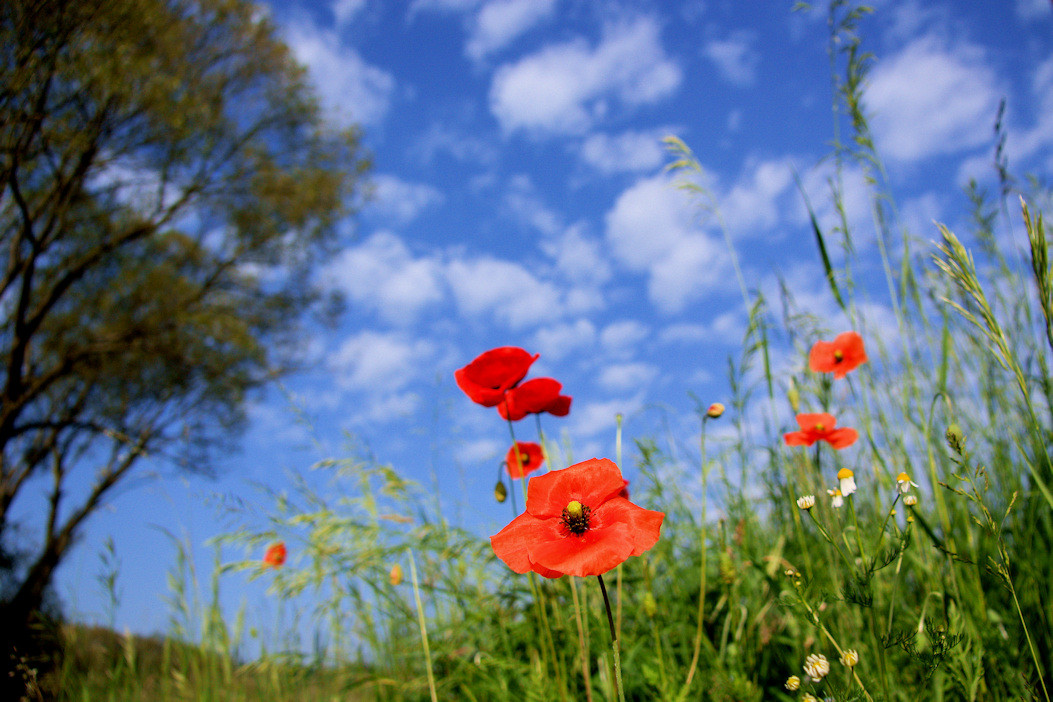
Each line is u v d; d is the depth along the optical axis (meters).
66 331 11.88
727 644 2.27
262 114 13.03
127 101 9.67
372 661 3.02
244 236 13.33
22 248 10.70
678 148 2.75
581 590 2.33
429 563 2.88
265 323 13.59
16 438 10.46
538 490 1.34
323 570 2.87
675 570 2.47
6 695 3.31
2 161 8.74
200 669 3.44
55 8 8.02
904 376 2.28
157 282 12.44
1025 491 1.97
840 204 2.48
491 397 1.90
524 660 2.59
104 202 11.29
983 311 1.50
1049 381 1.89
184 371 12.43
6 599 6.97
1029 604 1.73
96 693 3.35
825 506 1.85
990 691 1.57
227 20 11.86
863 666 1.68
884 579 1.92
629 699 2.17
